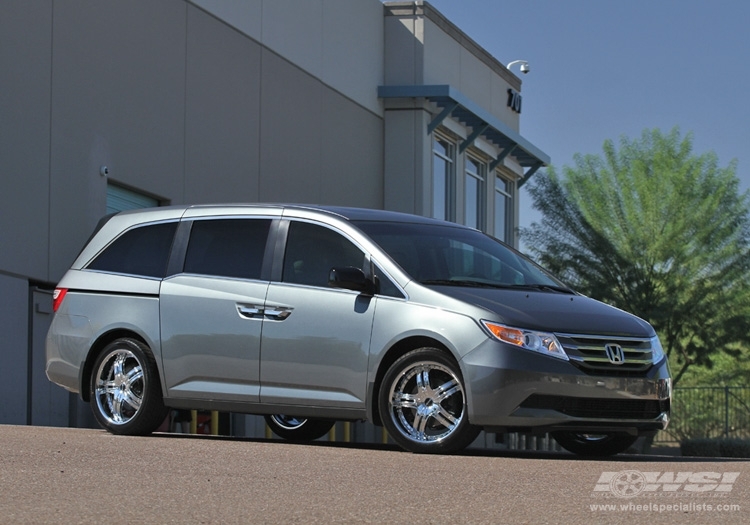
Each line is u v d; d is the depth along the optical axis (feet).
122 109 65.10
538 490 21.97
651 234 125.49
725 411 130.00
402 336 30.55
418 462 26.73
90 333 35.42
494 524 18.03
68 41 60.64
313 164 88.28
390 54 102.68
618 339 30.73
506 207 127.54
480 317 29.94
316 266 32.63
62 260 59.52
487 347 29.63
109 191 64.85
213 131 74.49
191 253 34.53
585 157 129.59
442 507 19.61
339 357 31.50
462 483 22.76
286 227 33.53
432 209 102.94
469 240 34.53
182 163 70.95
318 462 25.89
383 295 31.32
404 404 30.63
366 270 31.96
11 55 56.24
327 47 91.04
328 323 31.73
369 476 23.53
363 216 33.60
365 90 97.96
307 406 31.99
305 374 31.91
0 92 55.42
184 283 34.12
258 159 80.12
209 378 33.37
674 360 137.28
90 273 36.09
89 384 35.70
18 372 55.72
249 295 32.99
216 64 75.05
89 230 61.67
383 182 101.19
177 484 21.53
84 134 61.67
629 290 124.47
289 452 28.25
